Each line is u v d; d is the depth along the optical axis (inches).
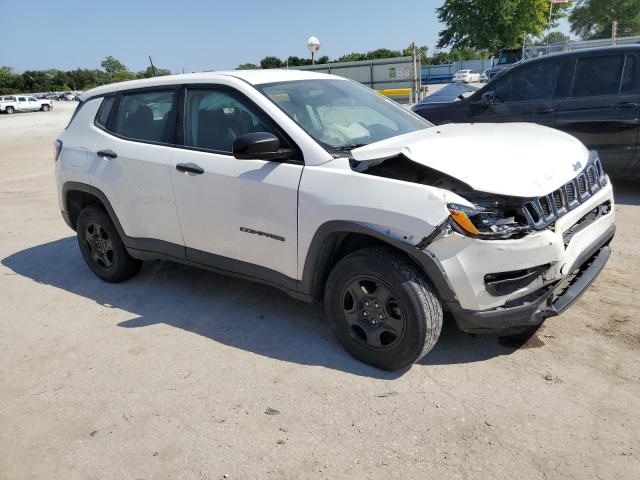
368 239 128.3
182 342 149.2
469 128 152.6
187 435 110.7
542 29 1937.7
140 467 103.0
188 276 196.1
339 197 123.6
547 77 270.7
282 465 101.0
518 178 114.6
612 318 144.9
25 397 128.4
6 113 1916.8
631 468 94.4
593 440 101.7
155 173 161.5
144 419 116.8
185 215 156.9
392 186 117.6
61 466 104.9
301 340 145.6
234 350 143.0
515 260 110.8
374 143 135.4
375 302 124.1
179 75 168.4
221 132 150.6
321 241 128.2
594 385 117.6
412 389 120.6
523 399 114.7
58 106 2361.0
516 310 114.5
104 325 162.9
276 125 138.8
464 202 111.0
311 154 132.0
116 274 189.9
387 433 107.3
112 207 177.2
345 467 99.4
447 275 112.6
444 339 140.3
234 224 145.6
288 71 169.5
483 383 121.0
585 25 1951.3
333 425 110.7
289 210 133.0
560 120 265.3
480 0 1919.3
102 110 184.9
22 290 195.6
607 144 255.0
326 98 156.3
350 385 123.6
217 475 99.7
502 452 100.3
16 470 104.7
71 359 144.3
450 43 2066.9
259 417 114.7
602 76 255.4
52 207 326.3
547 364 126.5
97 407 122.3
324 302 133.3
